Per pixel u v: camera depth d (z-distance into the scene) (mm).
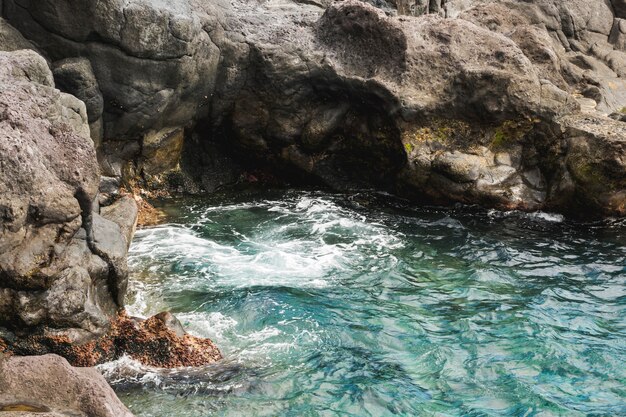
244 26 14398
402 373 8516
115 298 8633
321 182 15211
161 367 8172
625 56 20625
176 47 12281
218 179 14961
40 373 6539
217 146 15195
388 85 14102
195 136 14867
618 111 17609
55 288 7797
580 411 7906
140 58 12000
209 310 9734
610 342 9344
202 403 7695
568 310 10188
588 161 13469
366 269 11328
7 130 7707
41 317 7715
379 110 14406
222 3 14195
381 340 9211
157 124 13172
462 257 11906
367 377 8383
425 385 8297
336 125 14758
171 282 10523
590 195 13523
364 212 13859
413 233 12859
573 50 20906
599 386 8398
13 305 7555
